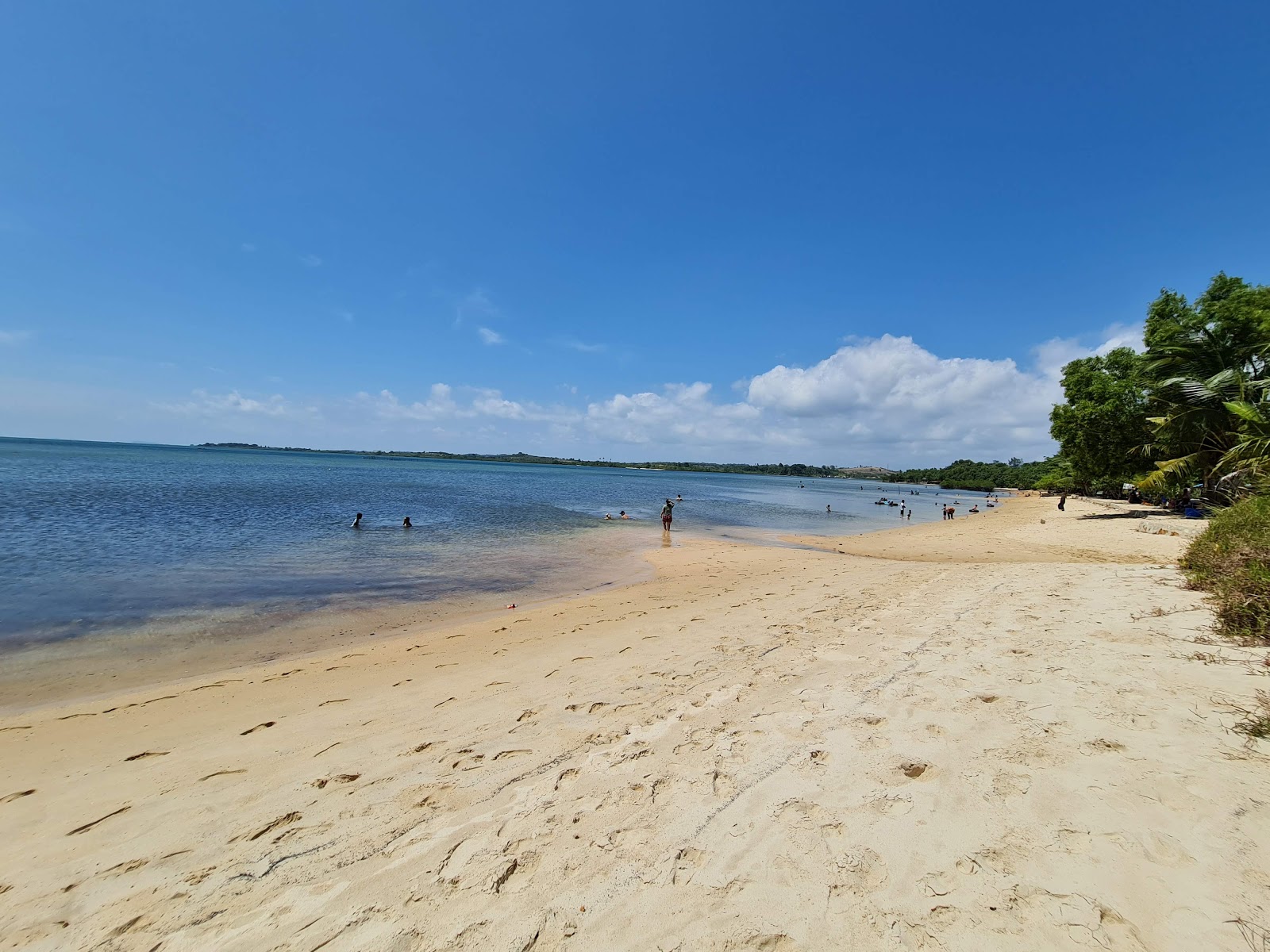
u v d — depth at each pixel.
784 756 3.73
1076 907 2.23
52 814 3.71
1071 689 4.34
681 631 7.95
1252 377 20.75
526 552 17.53
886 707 4.36
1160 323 24.30
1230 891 2.21
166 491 32.72
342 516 24.95
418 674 6.67
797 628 7.46
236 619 9.37
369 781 3.89
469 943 2.35
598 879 2.69
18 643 7.91
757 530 26.92
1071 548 17.25
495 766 3.98
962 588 9.52
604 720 4.71
